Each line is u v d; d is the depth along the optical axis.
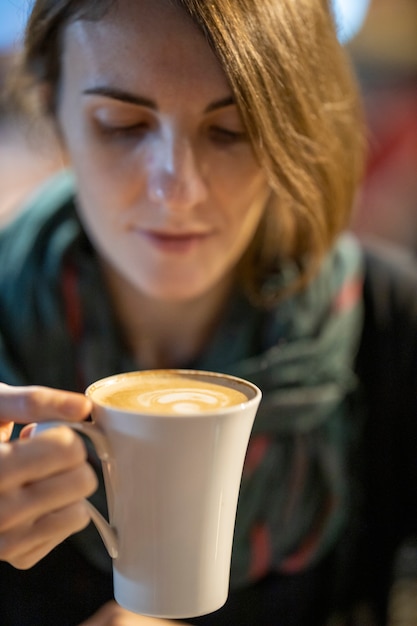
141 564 0.60
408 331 1.21
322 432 1.14
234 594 1.12
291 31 0.80
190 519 0.58
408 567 1.39
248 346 1.14
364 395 1.20
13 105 1.15
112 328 1.14
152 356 1.18
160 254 0.89
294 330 1.13
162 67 0.77
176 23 0.75
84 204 0.96
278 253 1.14
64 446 0.59
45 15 0.88
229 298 1.15
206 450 0.56
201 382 0.70
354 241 1.29
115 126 0.84
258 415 1.09
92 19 0.79
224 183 0.86
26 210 1.26
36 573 1.11
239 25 0.74
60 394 0.59
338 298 1.17
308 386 1.11
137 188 0.85
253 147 0.81
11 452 0.58
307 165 0.88
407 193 2.15
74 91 0.86
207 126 0.83
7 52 1.28
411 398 1.20
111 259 0.99
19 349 1.15
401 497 1.24
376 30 2.09
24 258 1.17
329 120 0.91
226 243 0.92
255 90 0.76
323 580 1.18
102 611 0.91
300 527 1.14
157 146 0.82
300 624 1.16
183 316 1.14
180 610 0.60
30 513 0.60
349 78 0.99
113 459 0.59
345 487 1.16
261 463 1.10
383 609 1.23
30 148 1.16
